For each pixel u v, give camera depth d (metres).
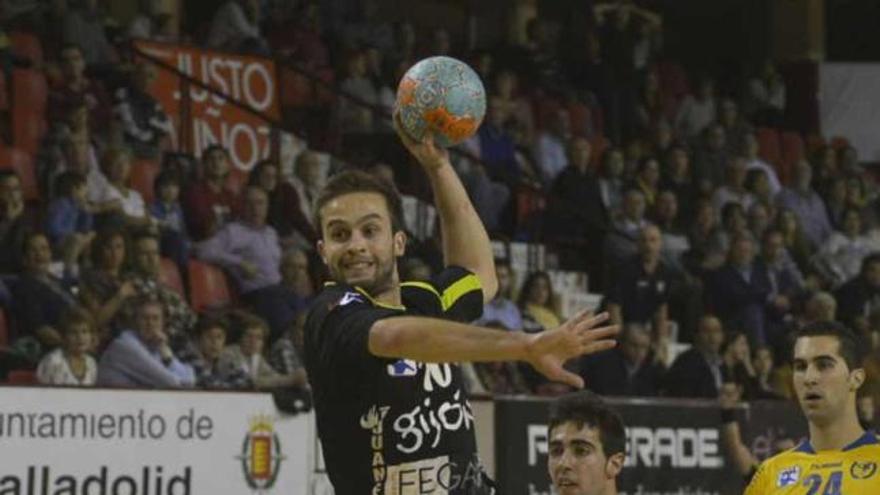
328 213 9.27
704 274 36.41
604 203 38.59
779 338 36.50
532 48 45.06
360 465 9.09
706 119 45.91
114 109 33.00
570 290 36.19
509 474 24.36
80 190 28.55
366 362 8.85
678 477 26.16
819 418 15.25
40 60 34.19
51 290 26.09
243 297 30.17
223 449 21.62
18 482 20.11
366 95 38.62
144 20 36.97
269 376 26.75
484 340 8.28
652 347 32.31
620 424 13.60
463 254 10.52
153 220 29.83
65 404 20.50
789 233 40.12
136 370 24.58
